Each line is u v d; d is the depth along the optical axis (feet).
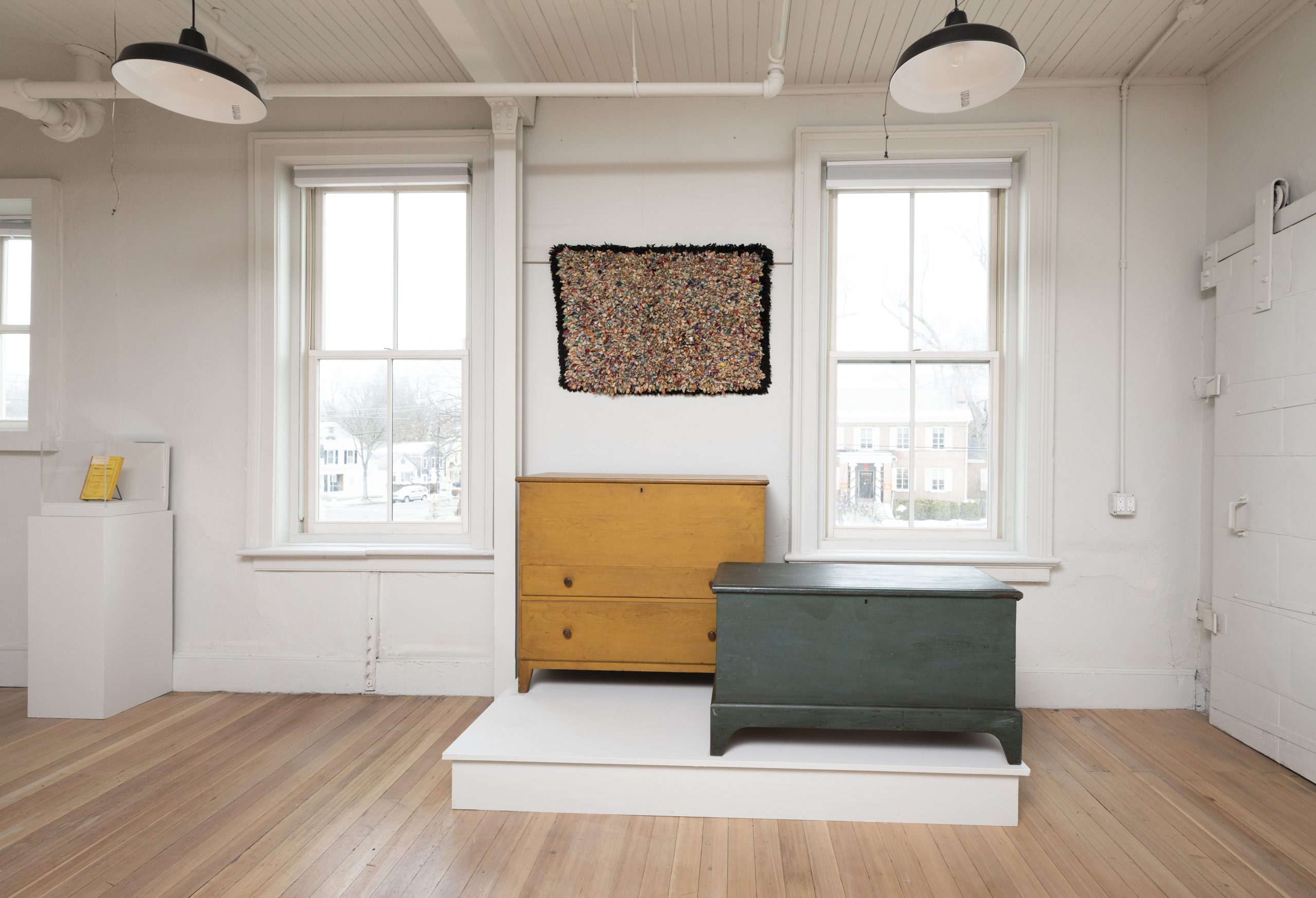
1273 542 8.92
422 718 10.27
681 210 11.18
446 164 11.44
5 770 8.52
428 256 11.84
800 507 10.88
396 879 6.38
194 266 11.58
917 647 7.57
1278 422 8.85
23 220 12.16
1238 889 6.28
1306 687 8.36
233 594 11.49
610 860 6.70
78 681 10.19
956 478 11.35
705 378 11.07
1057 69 10.56
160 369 11.61
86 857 6.69
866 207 11.46
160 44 6.25
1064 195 10.84
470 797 7.67
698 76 10.85
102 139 11.66
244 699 11.07
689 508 9.48
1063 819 7.47
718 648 7.68
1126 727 9.96
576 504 9.59
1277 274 8.89
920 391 11.37
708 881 6.39
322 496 11.95
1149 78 10.65
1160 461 10.71
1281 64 9.14
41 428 11.60
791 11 9.15
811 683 7.64
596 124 11.25
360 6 9.18
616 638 9.57
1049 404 10.71
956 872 6.53
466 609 11.32
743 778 7.54
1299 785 8.23
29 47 10.28
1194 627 10.68
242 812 7.57
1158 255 10.73
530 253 11.31
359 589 11.38
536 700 9.32
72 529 10.18
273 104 11.55
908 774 7.44
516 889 6.25
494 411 11.00
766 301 11.02
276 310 11.51
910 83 6.73
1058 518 10.83
